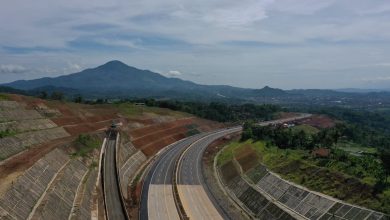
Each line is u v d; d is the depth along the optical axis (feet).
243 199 277.03
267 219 232.73
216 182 338.75
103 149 372.38
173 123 614.34
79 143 336.49
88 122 463.01
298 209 220.64
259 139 403.13
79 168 282.36
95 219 227.81
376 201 187.83
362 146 397.39
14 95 406.21
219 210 263.70
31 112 385.29
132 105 652.48
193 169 379.14
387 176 204.33
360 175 218.79
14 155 258.16
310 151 297.74
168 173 361.10
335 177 225.76
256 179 291.58
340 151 266.16
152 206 270.26
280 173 273.95
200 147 490.49
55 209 197.36
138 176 349.61
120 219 234.17
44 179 224.33
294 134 353.10
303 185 238.89
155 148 470.80
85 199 237.66
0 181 193.57
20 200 182.39
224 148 470.39
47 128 370.94
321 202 210.79
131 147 418.72
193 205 274.36
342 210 195.21
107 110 557.33
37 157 247.50
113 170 318.45
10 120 331.77
